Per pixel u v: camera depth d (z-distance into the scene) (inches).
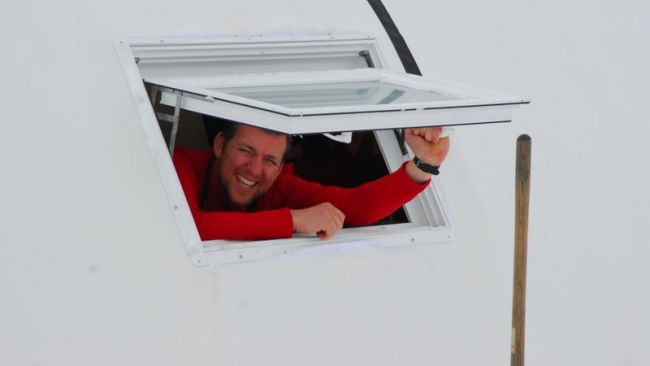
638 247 575.2
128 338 444.5
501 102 440.1
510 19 614.5
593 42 631.2
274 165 534.6
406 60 560.4
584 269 554.9
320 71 520.7
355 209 527.8
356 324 481.1
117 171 466.6
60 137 468.1
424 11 589.0
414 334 493.4
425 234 510.3
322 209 488.4
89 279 446.9
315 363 469.4
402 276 497.4
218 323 455.8
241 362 456.1
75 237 451.5
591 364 541.6
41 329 437.7
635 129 608.4
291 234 486.6
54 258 446.9
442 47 578.9
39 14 497.0
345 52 553.9
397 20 574.9
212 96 442.0
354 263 487.5
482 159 549.6
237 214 485.7
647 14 663.8
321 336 472.7
